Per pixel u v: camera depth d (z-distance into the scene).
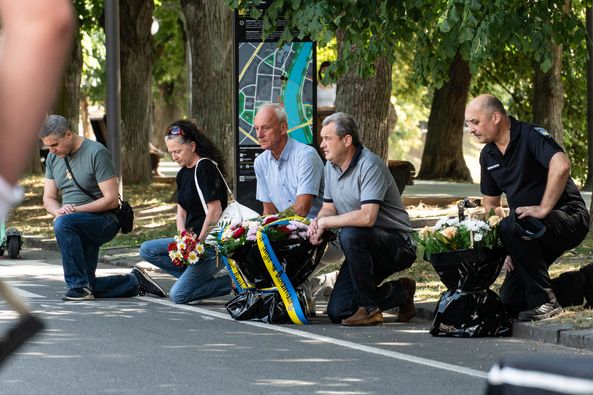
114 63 23.62
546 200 11.46
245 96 20.33
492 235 11.48
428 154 41.66
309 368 9.63
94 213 14.38
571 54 39.16
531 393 2.24
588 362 2.27
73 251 14.34
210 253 14.10
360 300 12.32
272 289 12.62
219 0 30.48
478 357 10.36
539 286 11.62
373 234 12.25
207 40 30.58
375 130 22.97
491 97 11.75
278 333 11.77
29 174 43.78
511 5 14.80
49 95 1.93
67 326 12.05
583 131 44.34
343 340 11.32
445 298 11.61
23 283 16.42
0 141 1.91
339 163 12.32
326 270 17.47
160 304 14.17
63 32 1.92
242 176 20.28
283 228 12.44
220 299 14.77
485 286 11.61
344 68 16.17
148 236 22.97
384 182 12.26
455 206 26.69
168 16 59.31
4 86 1.91
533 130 11.65
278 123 13.20
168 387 8.70
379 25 15.78
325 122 12.31
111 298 14.77
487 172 12.01
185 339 11.24
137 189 35.09
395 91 55.25
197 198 13.91
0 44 1.94
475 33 14.58
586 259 16.92
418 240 11.66
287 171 13.28
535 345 11.09
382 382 9.02
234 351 10.52
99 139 36.50
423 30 16.30
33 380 8.96
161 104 84.50
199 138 13.96
